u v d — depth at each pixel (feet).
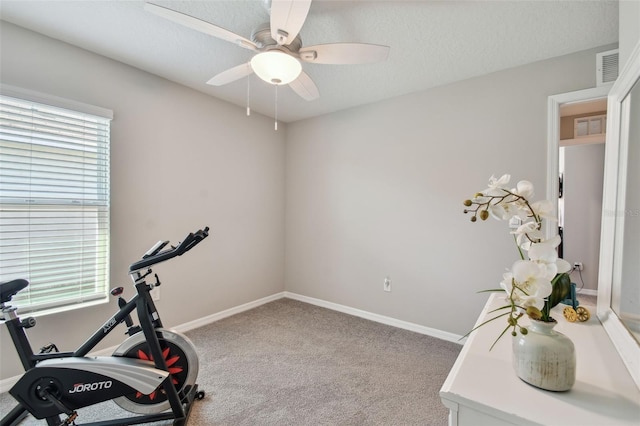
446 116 8.33
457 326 8.20
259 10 5.40
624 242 3.44
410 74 7.73
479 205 2.86
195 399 5.63
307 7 3.89
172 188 8.48
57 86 6.37
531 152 7.12
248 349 7.69
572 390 2.64
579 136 9.51
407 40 6.18
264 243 11.44
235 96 9.48
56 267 6.45
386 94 9.07
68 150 6.57
